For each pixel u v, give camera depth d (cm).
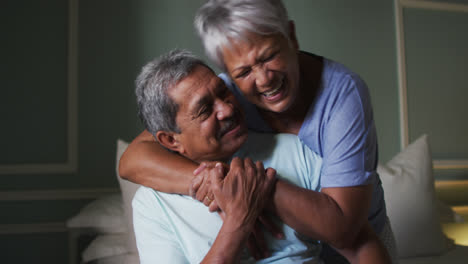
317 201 93
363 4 314
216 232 102
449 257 201
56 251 260
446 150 323
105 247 195
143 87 101
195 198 98
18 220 257
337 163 100
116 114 269
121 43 271
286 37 92
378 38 316
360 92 107
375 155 121
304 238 106
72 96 264
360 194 99
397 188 208
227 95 101
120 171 113
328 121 106
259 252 100
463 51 333
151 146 113
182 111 97
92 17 268
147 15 276
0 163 256
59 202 262
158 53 276
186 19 282
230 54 91
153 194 109
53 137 263
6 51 259
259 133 119
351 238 95
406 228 202
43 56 263
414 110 319
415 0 322
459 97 329
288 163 111
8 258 255
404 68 317
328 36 306
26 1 262
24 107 260
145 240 106
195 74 97
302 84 108
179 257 102
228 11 88
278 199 92
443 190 311
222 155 104
